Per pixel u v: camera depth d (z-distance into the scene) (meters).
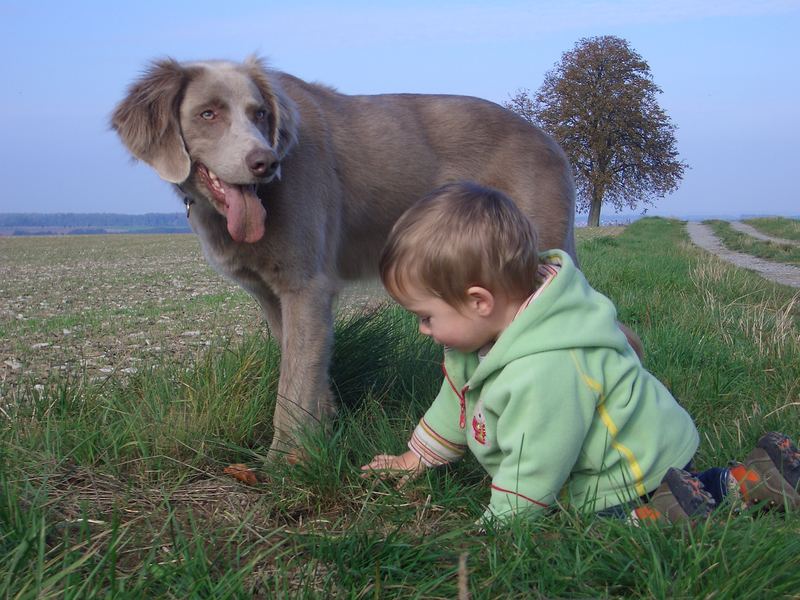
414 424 1.32
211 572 0.92
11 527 0.95
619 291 3.20
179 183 1.45
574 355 1.01
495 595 0.88
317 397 1.43
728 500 1.05
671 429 1.07
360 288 1.78
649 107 20.91
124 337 2.78
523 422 1.00
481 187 1.07
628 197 21.72
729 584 0.83
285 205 1.46
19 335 2.88
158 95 1.47
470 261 1.02
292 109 1.52
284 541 0.96
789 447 1.03
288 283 1.47
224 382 1.46
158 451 1.27
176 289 5.03
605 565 0.90
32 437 1.25
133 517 1.07
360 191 1.64
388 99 1.74
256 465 1.28
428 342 1.72
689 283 3.66
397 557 0.93
